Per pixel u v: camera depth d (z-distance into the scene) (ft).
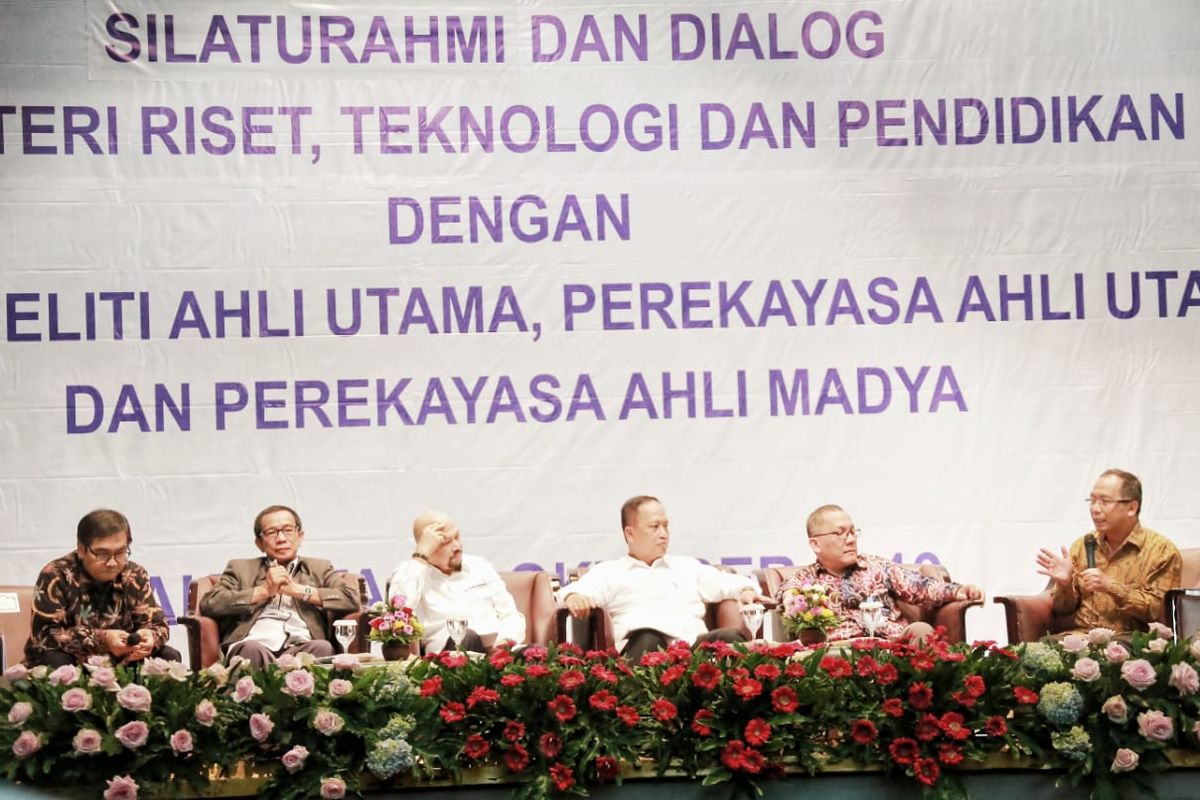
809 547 29.66
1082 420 30.14
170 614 28.60
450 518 29.14
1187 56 30.50
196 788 19.67
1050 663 20.49
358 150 29.53
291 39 29.53
